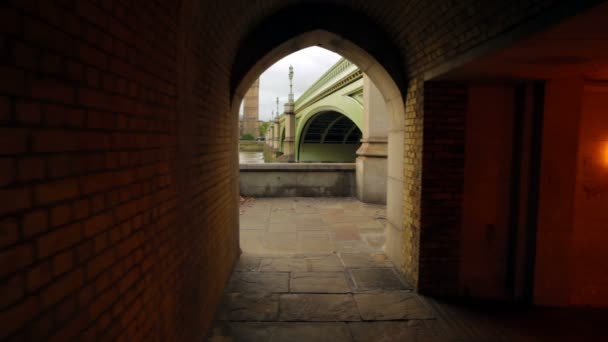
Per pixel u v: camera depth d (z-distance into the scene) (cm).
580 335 369
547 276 421
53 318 117
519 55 298
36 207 109
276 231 731
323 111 2181
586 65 331
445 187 432
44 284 112
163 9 217
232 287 458
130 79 175
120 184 165
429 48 398
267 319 384
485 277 443
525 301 433
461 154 429
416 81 446
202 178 323
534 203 417
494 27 285
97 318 145
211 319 372
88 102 138
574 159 406
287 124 3756
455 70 359
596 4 187
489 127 430
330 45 531
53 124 117
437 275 442
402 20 417
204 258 335
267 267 528
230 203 486
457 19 325
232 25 383
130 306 176
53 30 116
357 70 1358
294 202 1017
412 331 369
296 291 450
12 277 99
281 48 495
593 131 421
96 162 143
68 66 125
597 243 430
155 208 210
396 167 529
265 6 432
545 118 404
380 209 931
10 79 98
